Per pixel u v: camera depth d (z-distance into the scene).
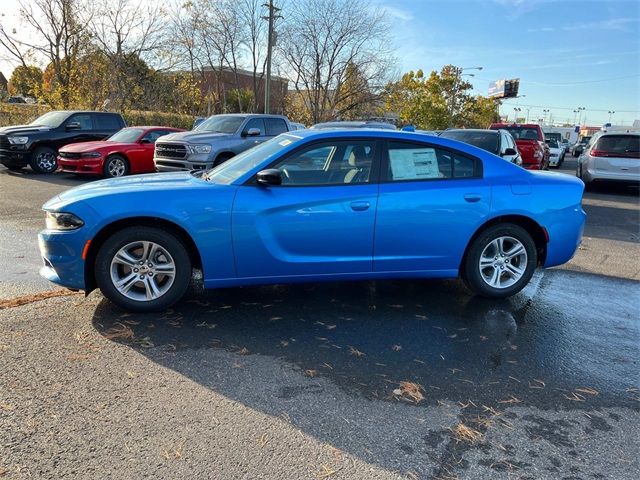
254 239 4.26
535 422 2.98
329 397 3.15
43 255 4.23
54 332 3.89
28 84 26.19
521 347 3.99
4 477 2.35
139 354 3.60
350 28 31.36
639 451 2.74
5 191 11.04
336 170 4.50
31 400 2.97
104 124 15.77
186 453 2.57
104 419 2.83
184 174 5.02
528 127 17.03
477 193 4.70
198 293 4.89
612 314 4.82
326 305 4.73
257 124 12.66
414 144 4.67
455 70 50.41
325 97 32.69
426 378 3.44
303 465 2.52
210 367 3.46
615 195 14.14
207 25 33.50
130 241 4.16
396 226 4.52
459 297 5.11
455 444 2.74
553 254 5.02
